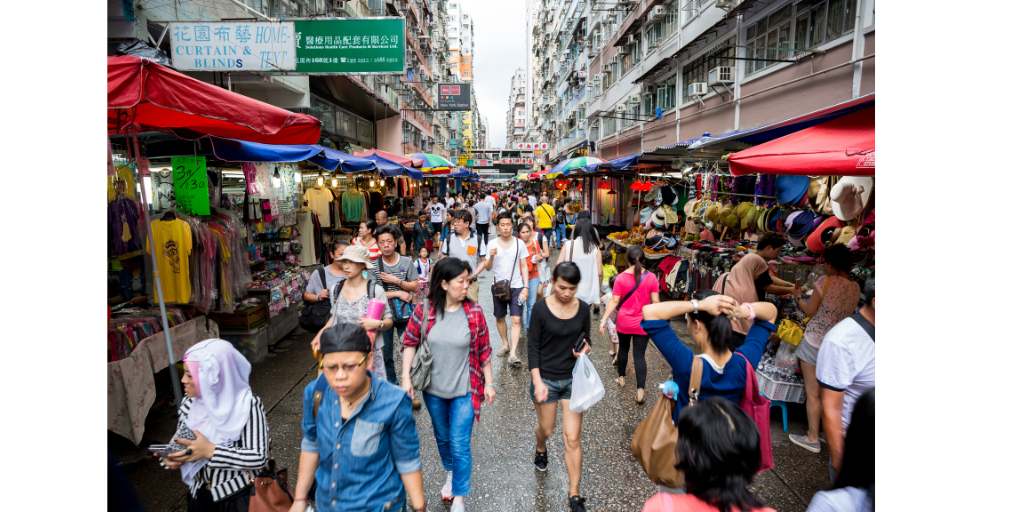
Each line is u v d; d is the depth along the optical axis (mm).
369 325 3281
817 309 3602
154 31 7312
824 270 4930
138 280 4895
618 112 24297
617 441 3918
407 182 19156
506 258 5656
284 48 6820
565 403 3018
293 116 3252
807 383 3660
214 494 2039
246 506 2096
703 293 2637
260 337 5871
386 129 26891
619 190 17016
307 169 9148
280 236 7699
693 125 15344
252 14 9312
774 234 4285
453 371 2852
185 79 2629
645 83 19953
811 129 3619
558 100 43406
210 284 4938
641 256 4496
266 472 2148
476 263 6609
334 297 3627
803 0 9578
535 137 76188
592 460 3641
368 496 1864
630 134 22312
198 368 1954
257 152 5703
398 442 1933
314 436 2031
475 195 41812
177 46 6750
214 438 1994
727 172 8180
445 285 2834
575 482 2953
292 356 5980
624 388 5012
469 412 2861
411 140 31922
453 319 2881
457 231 6074
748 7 10953
